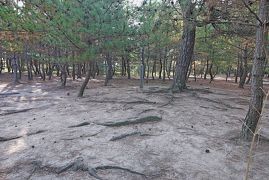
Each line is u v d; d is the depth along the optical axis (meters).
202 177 5.67
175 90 15.72
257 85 7.51
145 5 13.66
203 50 26.45
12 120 9.88
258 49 7.34
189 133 8.40
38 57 23.42
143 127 8.95
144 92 15.70
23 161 6.32
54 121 9.62
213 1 7.80
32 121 9.69
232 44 21.95
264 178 5.66
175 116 10.37
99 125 9.02
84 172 5.88
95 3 13.32
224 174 5.82
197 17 9.30
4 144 7.40
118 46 13.73
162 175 5.75
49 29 13.38
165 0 10.08
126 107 11.70
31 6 13.32
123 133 8.16
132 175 5.75
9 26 13.20
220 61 28.66
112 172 5.87
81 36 13.67
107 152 6.83
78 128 8.75
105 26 13.00
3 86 20.27
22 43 18.67
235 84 27.41
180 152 6.93
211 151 7.02
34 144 7.36
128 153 6.80
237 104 13.23
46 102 13.23
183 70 15.92
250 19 8.70
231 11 8.62
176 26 10.75
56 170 5.89
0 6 12.86
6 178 5.58
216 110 11.69
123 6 13.85
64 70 19.78
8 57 33.16
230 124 9.51
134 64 39.03
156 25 11.48
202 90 16.67
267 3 7.22
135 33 13.53
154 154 6.79
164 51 31.16
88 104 12.58
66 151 6.87
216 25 11.16
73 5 13.30
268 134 8.30
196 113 10.95
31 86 20.33
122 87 19.25
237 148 7.25
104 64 38.62
